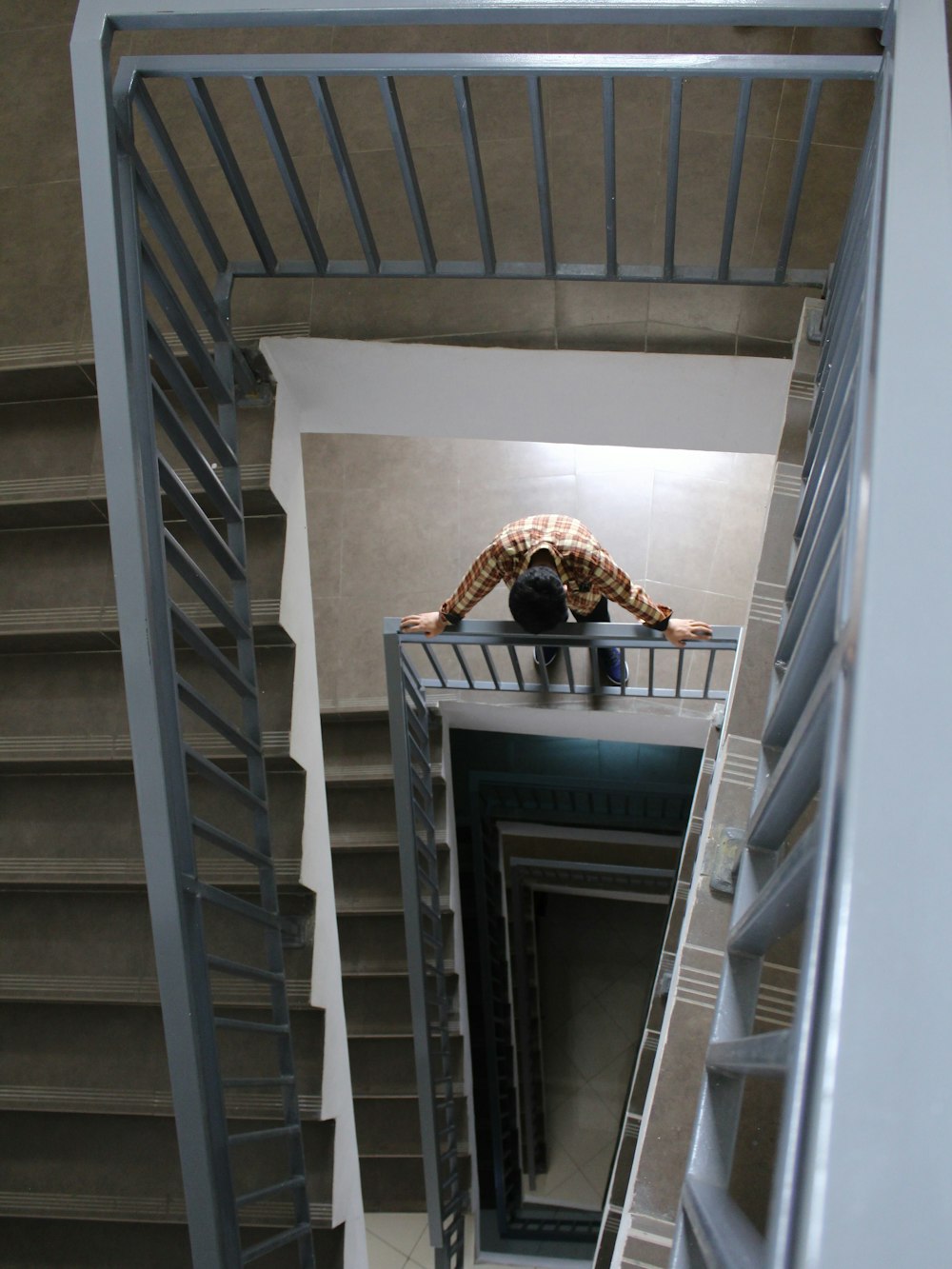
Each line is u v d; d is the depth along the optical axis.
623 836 6.85
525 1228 8.05
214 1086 1.95
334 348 2.89
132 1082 2.75
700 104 3.13
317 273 2.68
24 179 3.27
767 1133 1.85
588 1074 9.66
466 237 3.01
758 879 1.63
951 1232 0.44
